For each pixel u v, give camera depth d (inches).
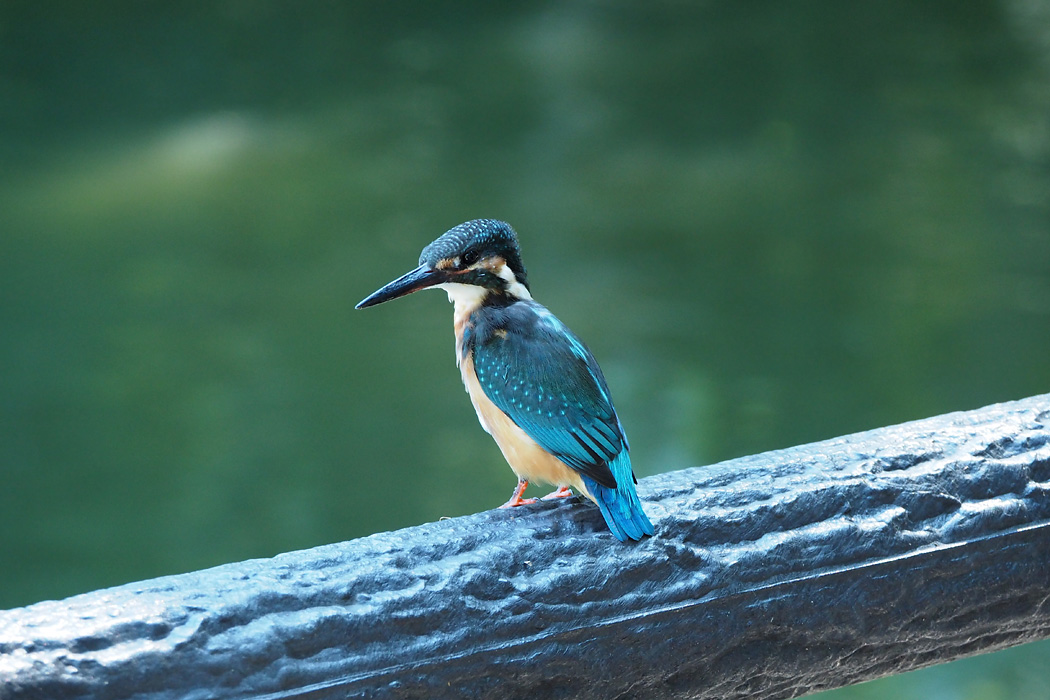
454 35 1364.4
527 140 1060.5
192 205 918.4
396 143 1043.9
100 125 1071.6
